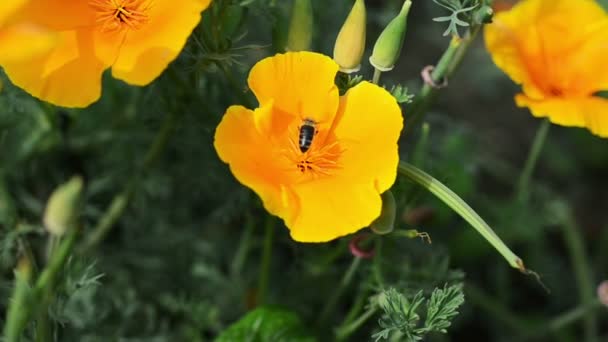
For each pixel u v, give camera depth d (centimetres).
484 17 63
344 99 61
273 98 60
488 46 65
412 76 89
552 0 67
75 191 58
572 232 78
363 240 65
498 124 90
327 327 72
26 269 59
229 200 73
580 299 81
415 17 90
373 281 68
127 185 72
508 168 86
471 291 76
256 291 74
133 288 74
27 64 59
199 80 67
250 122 60
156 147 71
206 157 72
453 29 63
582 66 66
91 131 74
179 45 58
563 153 88
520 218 77
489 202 78
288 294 74
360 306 68
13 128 72
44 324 60
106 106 73
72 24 60
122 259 75
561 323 77
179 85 65
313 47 75
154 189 74
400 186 65
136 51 59
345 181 60
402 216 67
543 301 82
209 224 77
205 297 75
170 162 74
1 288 69
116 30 60
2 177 70
